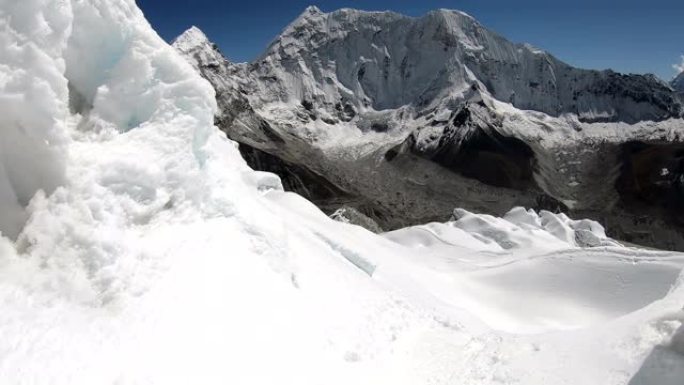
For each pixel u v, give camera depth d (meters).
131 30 15.07
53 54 11.89
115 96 14.69
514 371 14.73
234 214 17.50
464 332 22.73
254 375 12.18
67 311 10.62
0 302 9.84
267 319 14.47
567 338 15.84
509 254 58.81
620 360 12.94
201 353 11.77
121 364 10.29
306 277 19.42
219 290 13.91
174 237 14.28
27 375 8.96
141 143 14.84
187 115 15.90
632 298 38.06
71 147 13.08
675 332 12.70
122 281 11.94
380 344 17.58
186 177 15.54
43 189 11.89
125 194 13.64
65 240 11.55
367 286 24.16
